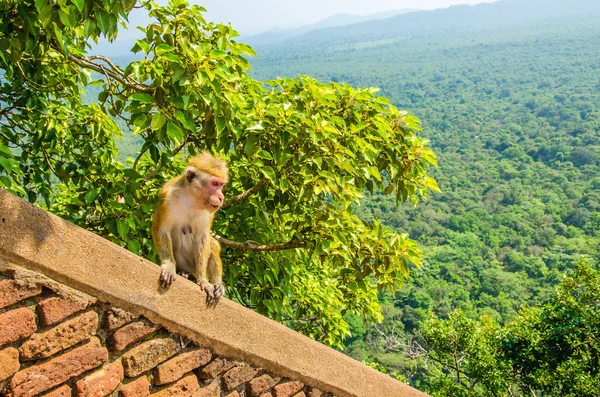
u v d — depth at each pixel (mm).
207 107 6012
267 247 7230
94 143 8141
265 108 6426
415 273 51844
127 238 5848
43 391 3096
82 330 3246
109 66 6504
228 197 7777
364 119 7438
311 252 7043
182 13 6152
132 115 5637
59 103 7820
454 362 17328
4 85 6984
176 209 4723
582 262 15430
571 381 13773
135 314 3469
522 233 66438
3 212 2912
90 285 3244
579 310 14891
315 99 6977
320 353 4531
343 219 7086
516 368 15594
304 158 6406
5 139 7090
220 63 5723
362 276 7609
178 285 3674
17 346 3002
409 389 5387
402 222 70375
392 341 25125
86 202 6355
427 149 7559
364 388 4855
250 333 4035
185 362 3709
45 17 4270
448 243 65062
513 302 47000
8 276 2971
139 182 7141
